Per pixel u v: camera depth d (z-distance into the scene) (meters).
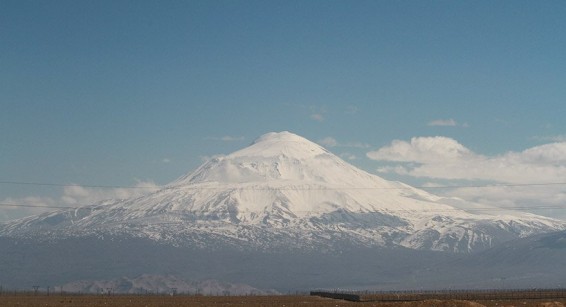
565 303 168.12
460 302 158.50
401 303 163.75
